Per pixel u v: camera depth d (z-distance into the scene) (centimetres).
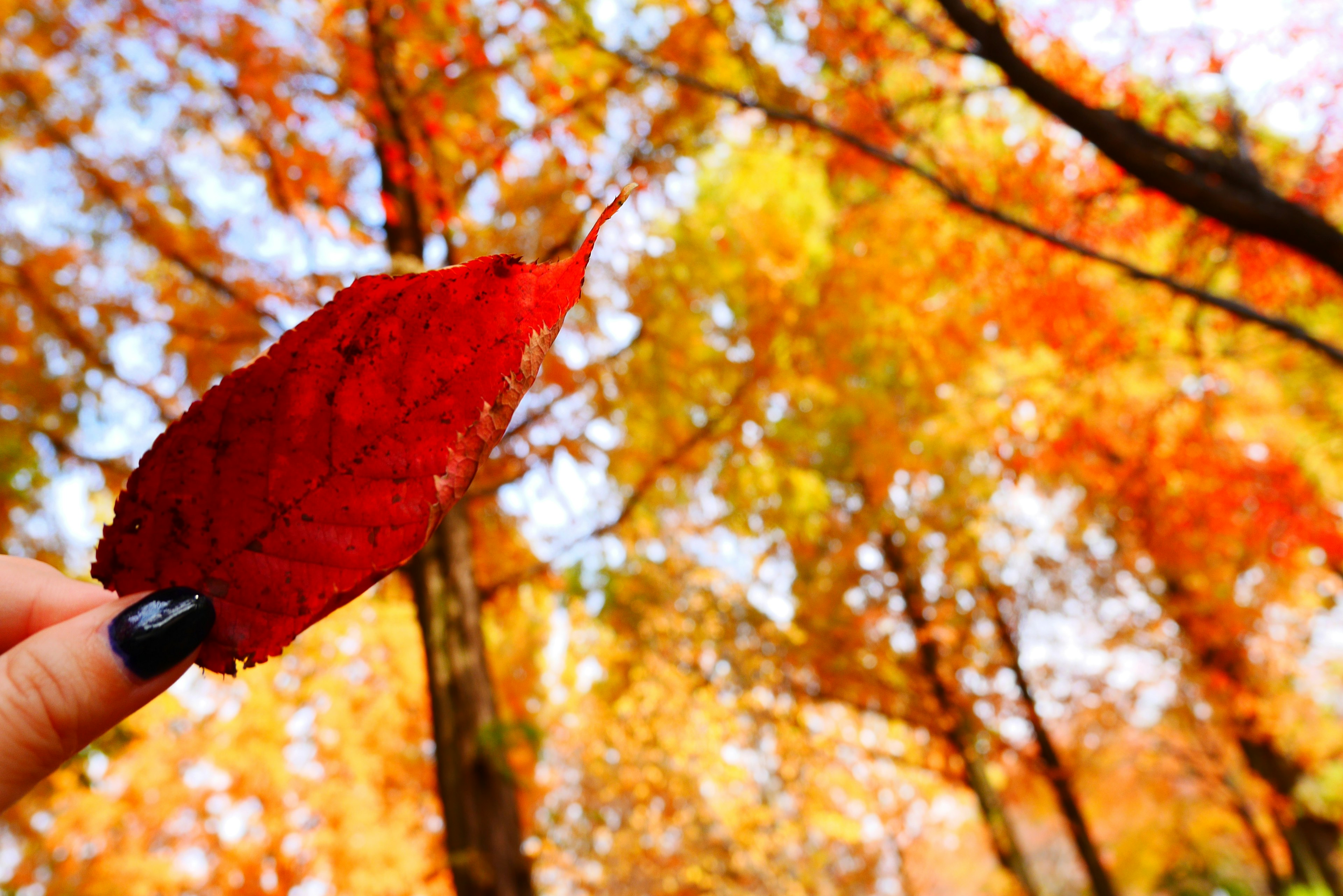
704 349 498
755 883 1015
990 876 1576
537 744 340
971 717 940
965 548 934
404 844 782
